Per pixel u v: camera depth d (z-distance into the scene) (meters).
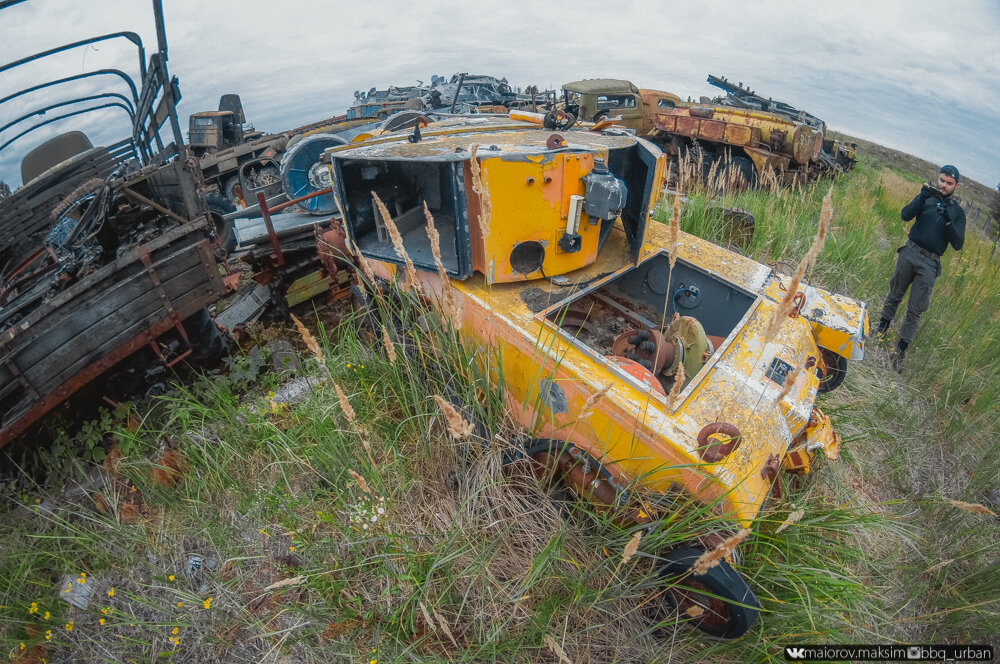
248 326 4.99
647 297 3.83
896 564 3.02
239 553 2.88
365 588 2.62
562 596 2.46
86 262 4.32
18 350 3.24
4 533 3.15
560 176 2.85
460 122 4.42
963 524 3.24
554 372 2.59
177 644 2.56
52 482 3.55
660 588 2.40
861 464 3.57
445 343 3.00
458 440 2.93
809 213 7.11
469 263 2.99
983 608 2.74
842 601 2.46
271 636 2.53
